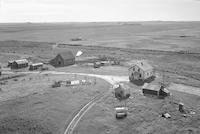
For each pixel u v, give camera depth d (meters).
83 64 93.50
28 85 62.12
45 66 90.12
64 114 44.03
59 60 91.69
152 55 112.50
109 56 111.38
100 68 84.50
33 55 117.69
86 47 145.38
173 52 116.56
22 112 44.34
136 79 67.38
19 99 50.84
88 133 37.81
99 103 49.03
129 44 158.62
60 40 191.38
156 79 68.94
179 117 43.28
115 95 53.50
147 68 68.19
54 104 48.16
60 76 72.19
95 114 43.94
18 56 113.00
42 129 38.81
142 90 55.44
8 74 76.50
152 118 42.78
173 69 83.44
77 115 43.78
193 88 60.50
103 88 58.69
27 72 80.19
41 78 70.12
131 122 41.28
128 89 53.72
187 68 85.44
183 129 39.06
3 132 38.16
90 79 67.44
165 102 49.94
